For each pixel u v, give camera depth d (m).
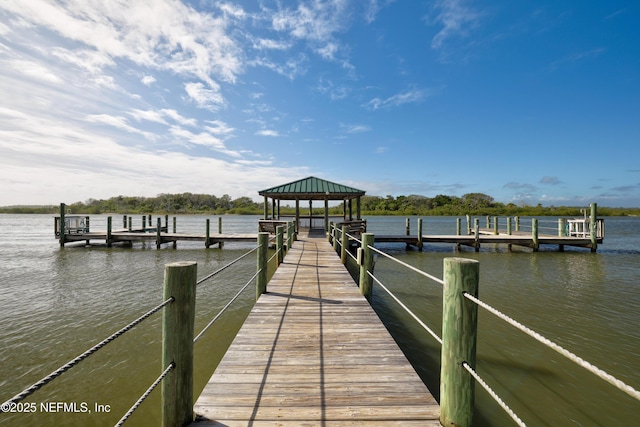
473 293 1.96
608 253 15.26
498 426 3.28
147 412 3.51
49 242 19.75
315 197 17.48
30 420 3.38
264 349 3.12
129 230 19.02
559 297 7.79
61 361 4.62
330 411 2.17
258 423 2.04
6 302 7.39
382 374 2.66
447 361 1.99
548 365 4.42
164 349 1.98
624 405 3.58
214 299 7.69
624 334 5.51
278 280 6.09
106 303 7.32
